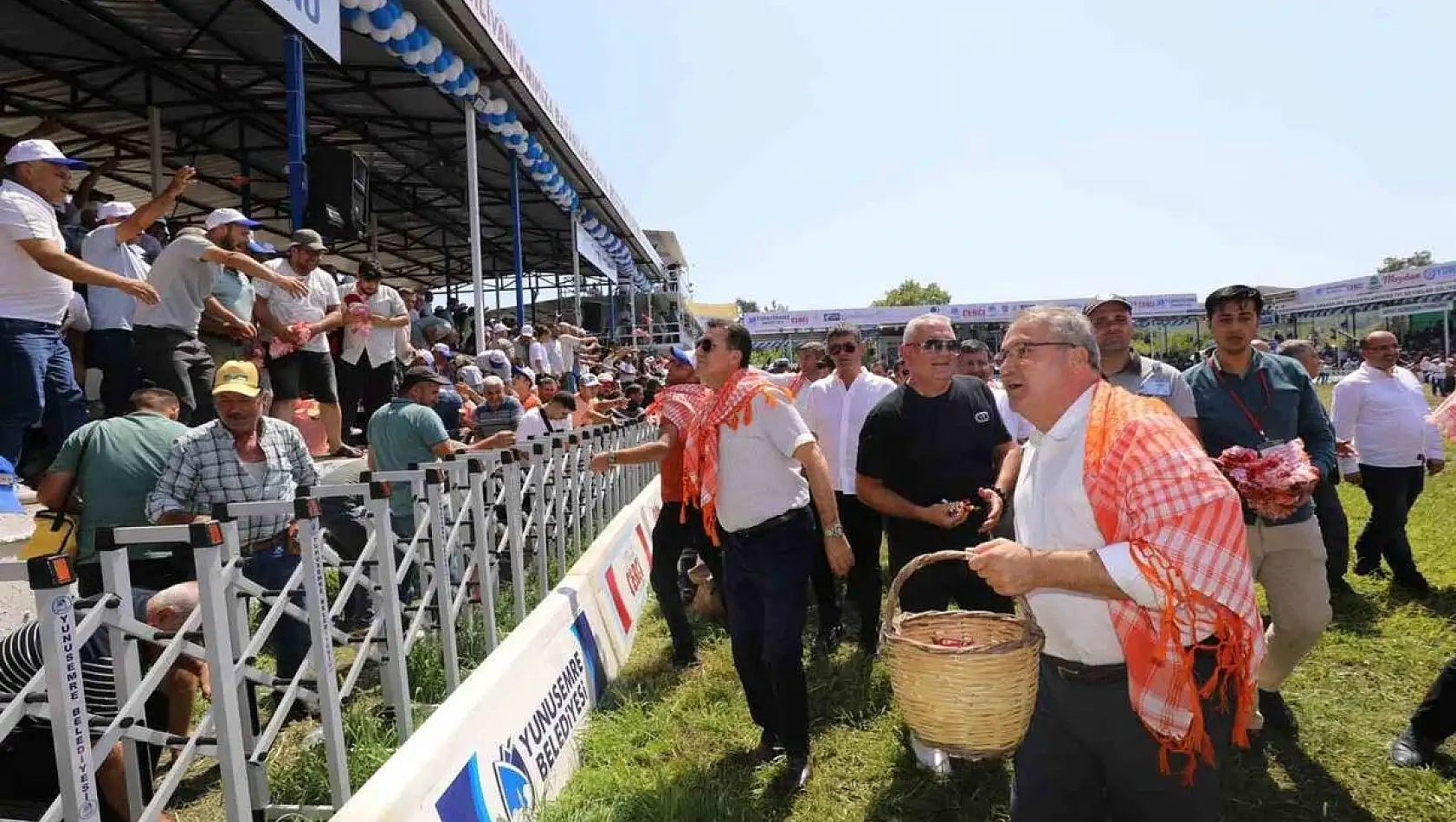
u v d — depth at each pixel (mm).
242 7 9758
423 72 10016
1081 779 2254
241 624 3070
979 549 1994
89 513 3787
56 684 2041
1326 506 5984
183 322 5348
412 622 3748
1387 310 28438
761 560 3594
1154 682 1933
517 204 14500
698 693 4648
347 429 8008
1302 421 3900
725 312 38125
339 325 6973
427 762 2508
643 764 3873
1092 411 2031
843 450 5305
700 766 3812
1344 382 6273
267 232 20516
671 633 5238
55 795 2717
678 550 5238
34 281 4203
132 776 2781
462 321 20609
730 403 3586
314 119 13648
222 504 2736
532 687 3559
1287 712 3947
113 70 11461
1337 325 37281
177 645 2430
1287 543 3551
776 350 34219
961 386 4195
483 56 10727
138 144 14000
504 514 5805
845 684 4734
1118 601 1967
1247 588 1817
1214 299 3904
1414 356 32219
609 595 5316
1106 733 2111
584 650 4441
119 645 2607
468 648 4543
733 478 3615
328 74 11664
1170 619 1824
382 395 8203
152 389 4234
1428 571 6504
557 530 5660
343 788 3047
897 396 4180
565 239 22656
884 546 8312
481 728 2953
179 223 18484
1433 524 8062
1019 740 2061
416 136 14094
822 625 5477
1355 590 6148
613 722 4234
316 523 2973
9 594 3592
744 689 3861
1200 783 2020
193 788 3582
